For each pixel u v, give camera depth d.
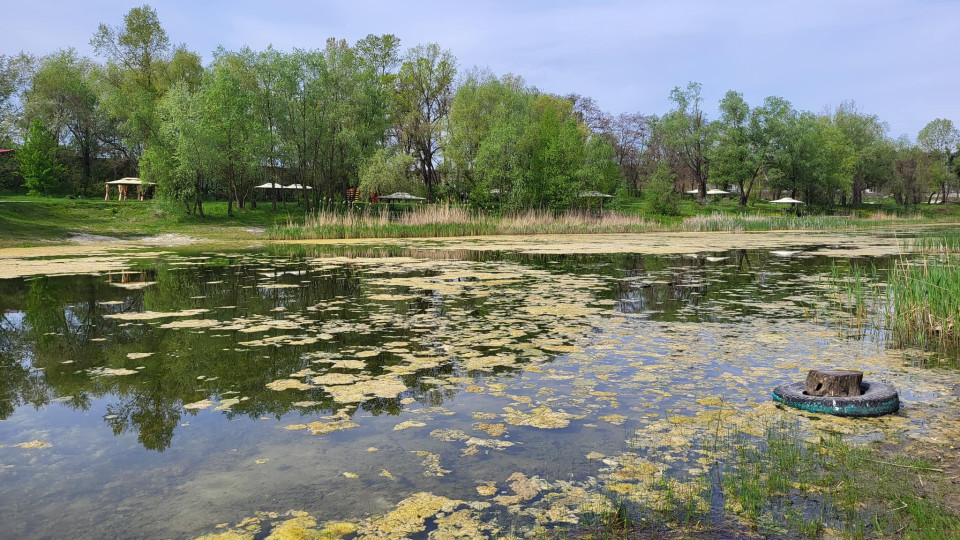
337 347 5.91
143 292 9.62
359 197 41.00
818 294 9.12
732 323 7.02
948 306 6.10
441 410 4.14
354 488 3.01
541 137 40.12
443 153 40.25
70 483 3.11
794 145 53.34
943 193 73.00
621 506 2.78
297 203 42.22
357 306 8.20
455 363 5.32
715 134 54.94
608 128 69.06
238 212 35.75
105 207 33.28
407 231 26.53
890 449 3.41
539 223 31.72
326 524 2.67
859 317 6.72
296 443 3.60
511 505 2.82
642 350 5.76
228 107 33.41
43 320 7.37
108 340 6.26
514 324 6.98
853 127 65.75
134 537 2.57
